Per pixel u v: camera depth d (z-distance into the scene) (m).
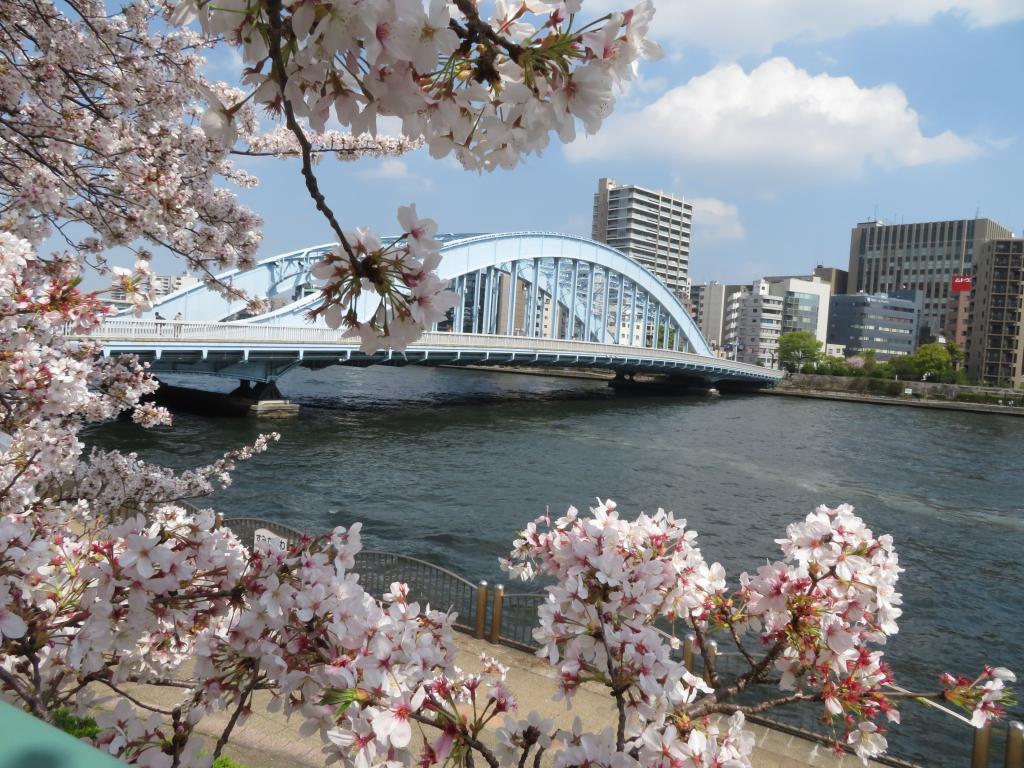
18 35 6.17
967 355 135.75
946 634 15.75
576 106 1.42
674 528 3.60
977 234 169.50
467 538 20.36
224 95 8.18
